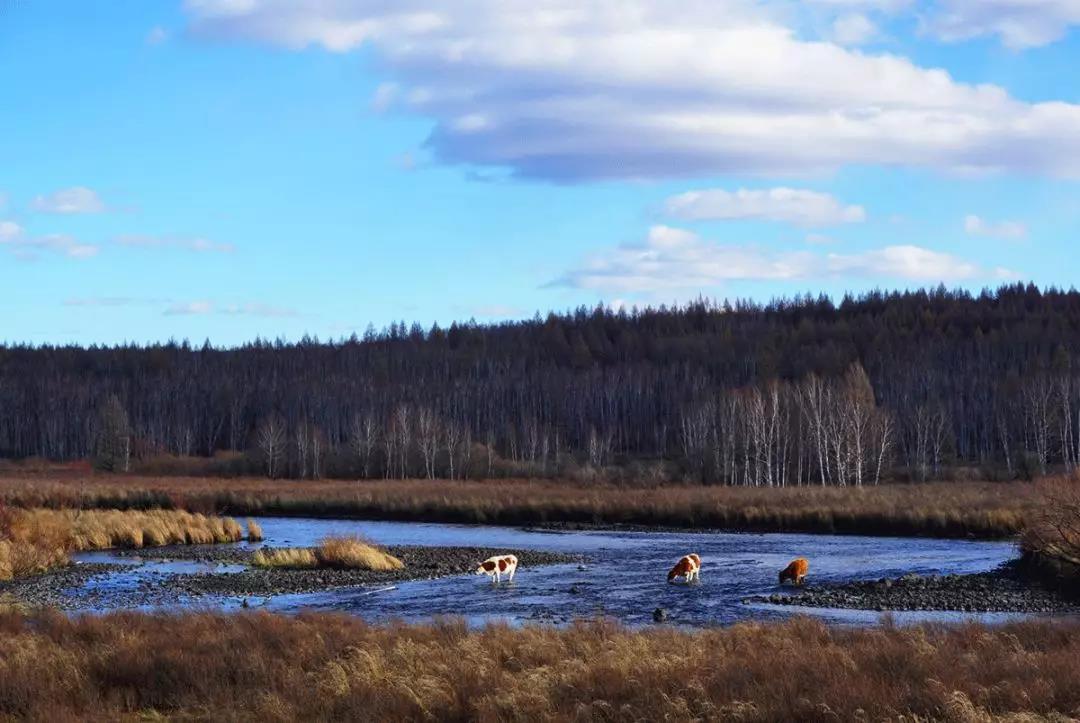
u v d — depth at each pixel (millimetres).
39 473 104000
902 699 13352
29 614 23891
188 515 52625
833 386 103500
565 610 27656
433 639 18984
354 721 13812
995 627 20094
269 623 20281
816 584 32594
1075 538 31062
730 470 88375
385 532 55281
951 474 87562
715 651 17000
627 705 13562
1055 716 12688
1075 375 111625
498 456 109875
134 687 16078
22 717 14594
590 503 61438
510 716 13852
